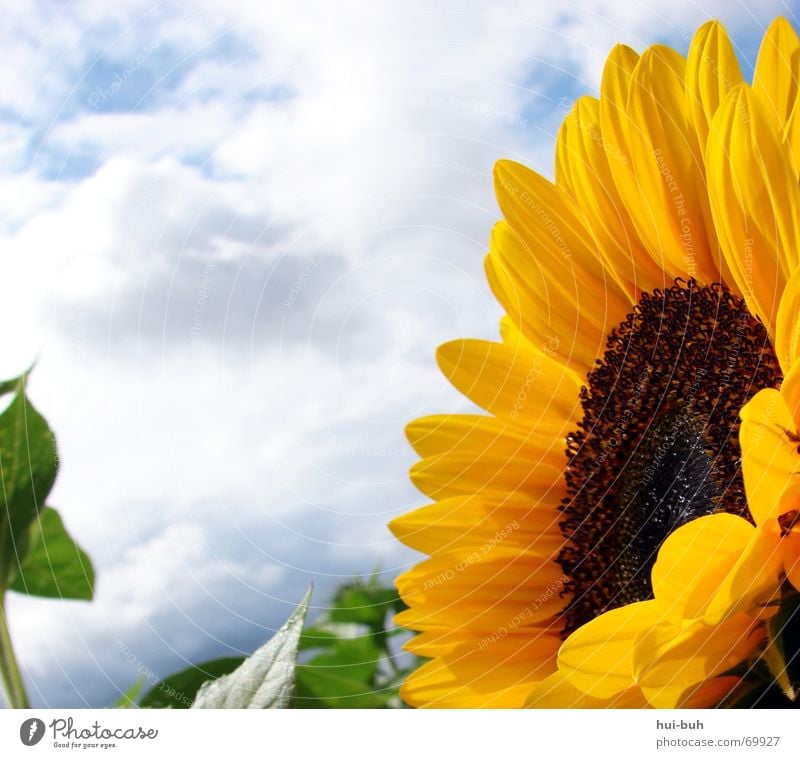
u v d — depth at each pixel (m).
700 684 0.27
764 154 0.28
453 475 0.37
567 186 0.35
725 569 0.27
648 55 0.33
